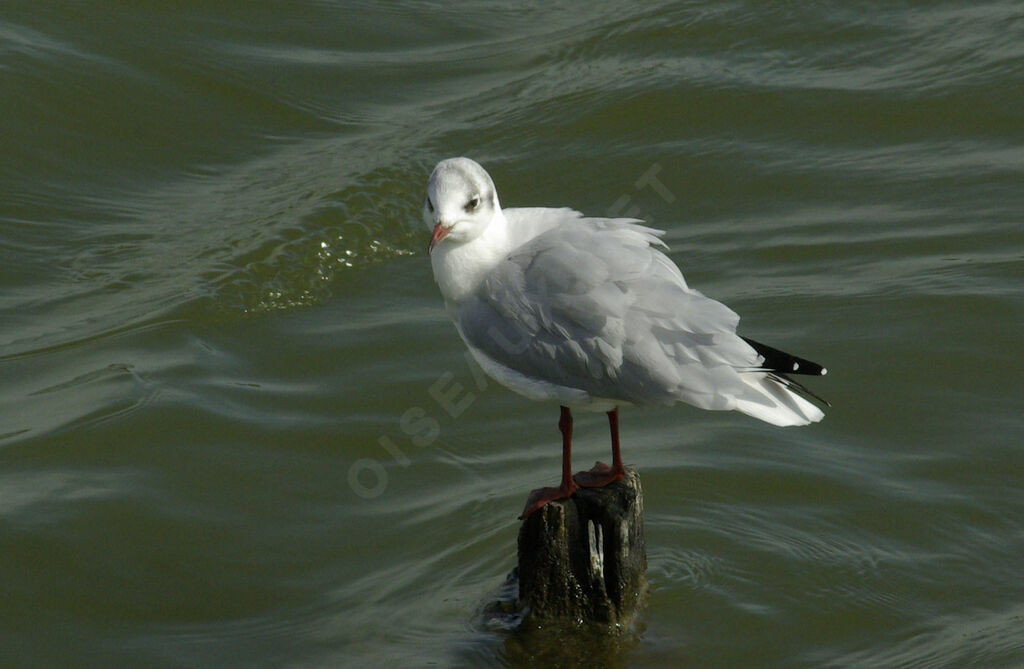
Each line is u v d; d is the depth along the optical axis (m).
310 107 18.38
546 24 20.41
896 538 11.60
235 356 14.31
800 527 11.73
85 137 17.59
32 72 18.12
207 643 10.73
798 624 10.61
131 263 15.66
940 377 13.62
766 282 15.12
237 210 16.52
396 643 10.50
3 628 10.90
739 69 19.09
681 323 9.32
